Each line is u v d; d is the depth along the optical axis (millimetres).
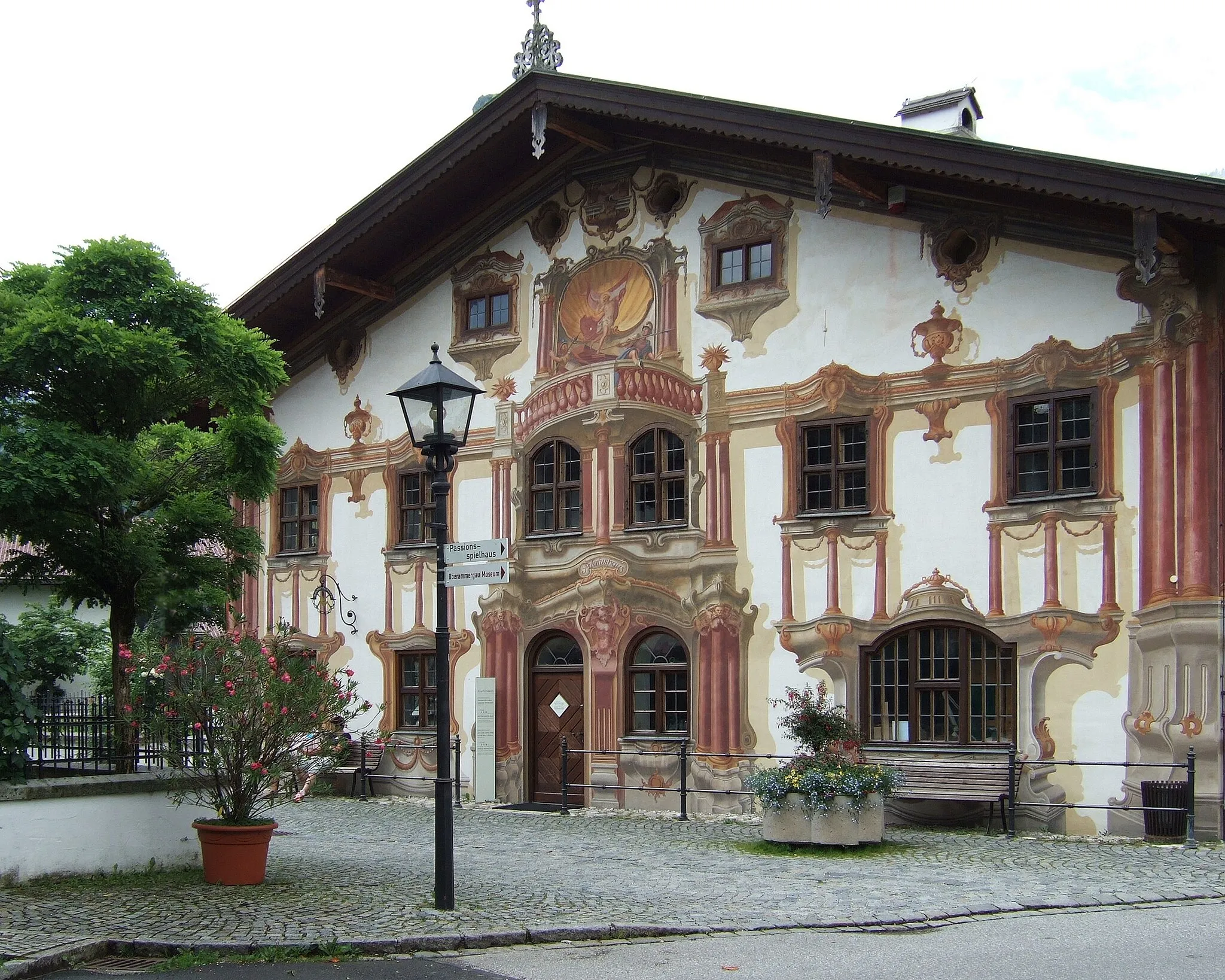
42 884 12523
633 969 9391
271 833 13047
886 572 18688
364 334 24562
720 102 18938
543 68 20609
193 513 15023
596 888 12680
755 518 19844
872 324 19172
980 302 18344
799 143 18328
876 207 19312
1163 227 16188
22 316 13594
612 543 21141
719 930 10719
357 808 21297
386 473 24031
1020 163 16609
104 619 34125
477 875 13516
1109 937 10422
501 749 21938
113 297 14148
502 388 22750
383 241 23281
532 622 21891
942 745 18031
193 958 9734
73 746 13508
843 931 10766
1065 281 17703
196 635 13664
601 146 21734
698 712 20016
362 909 11352
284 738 12828
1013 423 17969
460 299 23438
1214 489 16453
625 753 20625
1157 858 14805
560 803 21297
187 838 13695
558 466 21938
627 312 21516
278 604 25125
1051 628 17406
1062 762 17156
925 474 18547
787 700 19219
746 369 20188
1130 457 17078
